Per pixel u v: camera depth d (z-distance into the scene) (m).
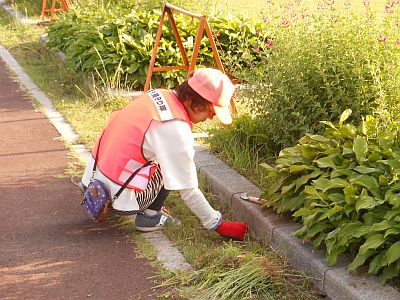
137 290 4.87
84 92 8.23
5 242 5.36
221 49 8.34
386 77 5.87
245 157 6.18
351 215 4.91
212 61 8.56
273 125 6.21
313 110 6.01
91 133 7.16
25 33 12.11
